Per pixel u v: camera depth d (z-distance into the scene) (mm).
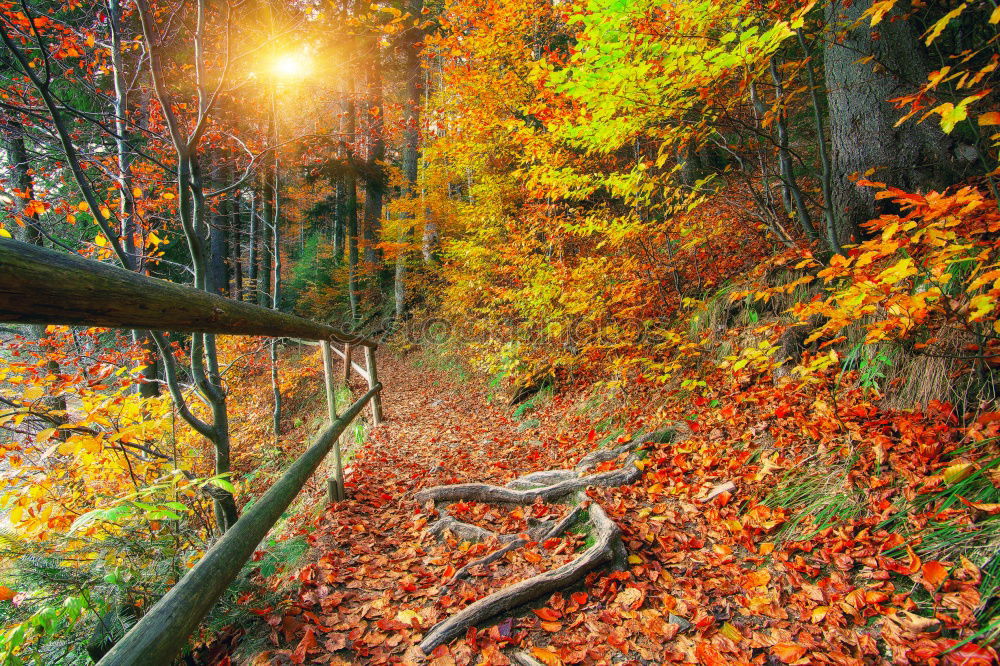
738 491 3035
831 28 3299
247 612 2279
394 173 14914
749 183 4094
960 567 1958
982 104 2910
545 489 3617
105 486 3428
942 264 1934
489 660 2045
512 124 5398
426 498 3762
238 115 7918
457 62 8586
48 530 2561
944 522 2135
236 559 1404
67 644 1922
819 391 3295
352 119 10250
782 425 3305
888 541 2213
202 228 3283
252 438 8211
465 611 2277
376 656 2139
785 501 2762
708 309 4895
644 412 4664
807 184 5785
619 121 3639
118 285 855
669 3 2828
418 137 13469
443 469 4840
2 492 2715
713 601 2275
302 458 2332
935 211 1781
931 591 1925
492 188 9266
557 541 2953
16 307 620
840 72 3461
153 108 5781
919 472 2381
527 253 7562
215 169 8312
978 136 2119
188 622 1114
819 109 3240
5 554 2100
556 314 6344
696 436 3793
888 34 3205
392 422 7094
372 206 16469
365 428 6977
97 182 5004
